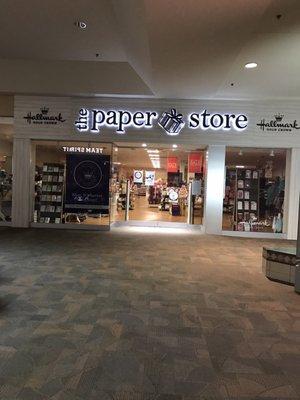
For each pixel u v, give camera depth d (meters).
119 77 7.98
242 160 9.62
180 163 13.01
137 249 6.84
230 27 4.53
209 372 2.45
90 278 4.69
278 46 5.48
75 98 9.21
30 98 9.23
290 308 3.80
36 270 5.02
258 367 2.54
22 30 5.67
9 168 9.58
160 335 3.02
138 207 17.08
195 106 9.12
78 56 6.86
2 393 2.14
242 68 6.54
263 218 9.59
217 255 6.54
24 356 2.58
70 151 9.55
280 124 9.01
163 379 2.34
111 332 3.04
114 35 5.71
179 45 5.17
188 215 10.35
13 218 9.42
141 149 10.52
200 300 3.97
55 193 9.66
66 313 3.44
